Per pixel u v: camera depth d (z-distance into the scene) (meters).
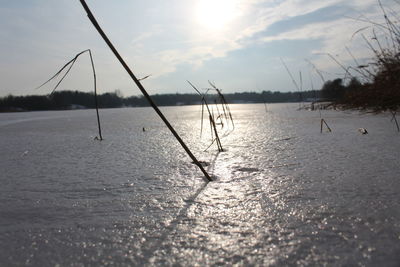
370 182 1.24
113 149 2.47
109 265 0.70
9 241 0.83
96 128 4.79
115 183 1.39
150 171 1.62
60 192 1.28
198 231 0.86
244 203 1.08
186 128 4.41
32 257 0.74
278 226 0.88
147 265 0.70
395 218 0.89
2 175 1.63
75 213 1.04
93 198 1.19
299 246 0.76
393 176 1.31
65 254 0.76
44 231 0.90
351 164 1.57
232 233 0.84
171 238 0.83
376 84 5.00
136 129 4.43
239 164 1.72
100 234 0.86
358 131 2.94
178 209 1.04
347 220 0.89
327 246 0.75
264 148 2.24
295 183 1.29
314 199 1.08
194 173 1.55
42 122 6.91
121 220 0.96
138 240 0.82
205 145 2.58
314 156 1.83
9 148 2.73
